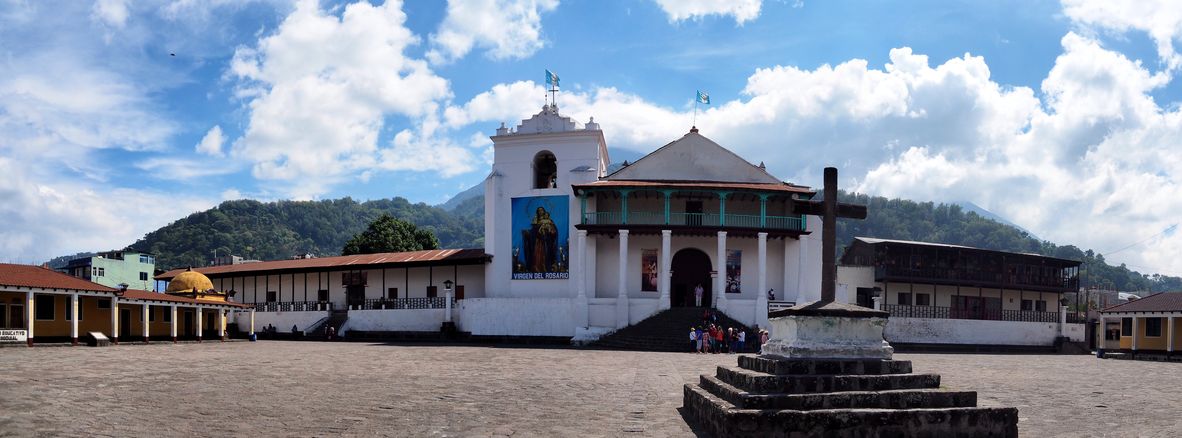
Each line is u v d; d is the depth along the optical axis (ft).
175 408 57.98
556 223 196.24
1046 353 200.03
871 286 215.10
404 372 90.02
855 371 49.19
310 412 57.16
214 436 47.52
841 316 50.70
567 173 196.65
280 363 101.65
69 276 149.89
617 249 195.00
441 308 203.41
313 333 210.59
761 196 187.11
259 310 225.76
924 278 215.72
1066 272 242.17
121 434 47.42
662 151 196.95
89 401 60.54
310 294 235.20
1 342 133.18
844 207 55.11
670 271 184.65
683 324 166.91
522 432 50.16
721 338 149.59
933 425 45.55
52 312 148.77
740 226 184.24
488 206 204.44
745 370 52.90
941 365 113.80
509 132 203.82
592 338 172.55
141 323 173.37
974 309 228.63
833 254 54.54
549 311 187.52
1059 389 79.41
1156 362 141.90
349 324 212.43
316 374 86.02
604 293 194.39
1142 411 62.90
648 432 50.26
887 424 45.14
